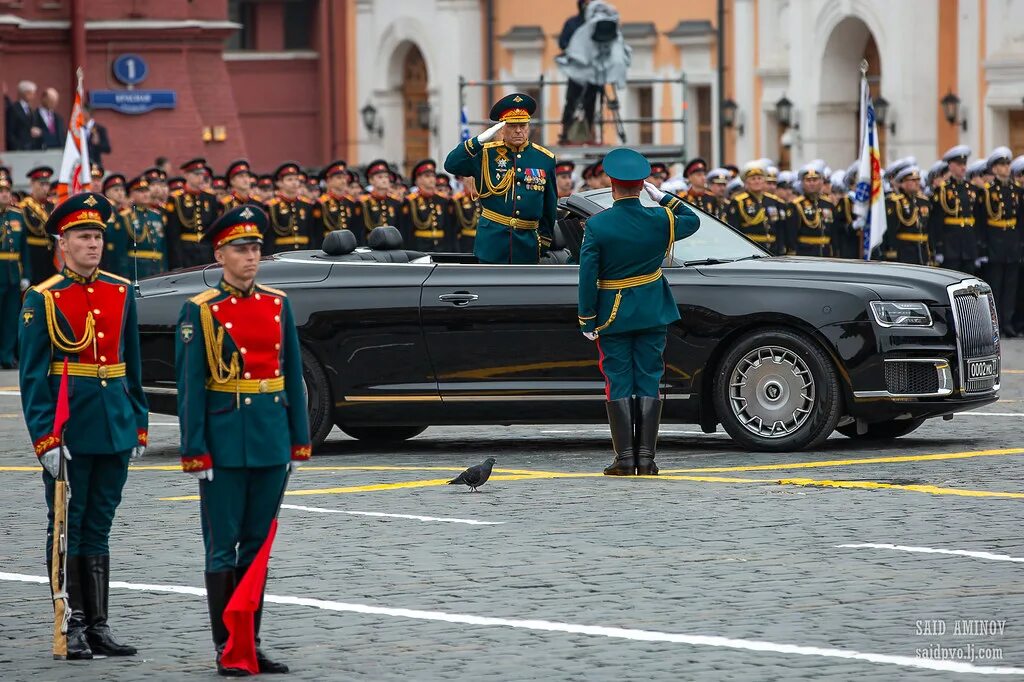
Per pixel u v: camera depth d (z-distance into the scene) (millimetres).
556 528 25531
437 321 32469
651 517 26219
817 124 99875
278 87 129375
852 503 27047
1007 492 27906
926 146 92688
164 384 33656
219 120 95000
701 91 114000
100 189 66125
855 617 20250
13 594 22281
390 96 127125
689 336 31953
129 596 21969
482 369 32375
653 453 30234
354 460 33062
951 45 91562
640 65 115250
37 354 19688
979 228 62344
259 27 129625
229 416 18953
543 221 34375
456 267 32719
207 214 58750
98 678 18516
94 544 19891
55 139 81188
